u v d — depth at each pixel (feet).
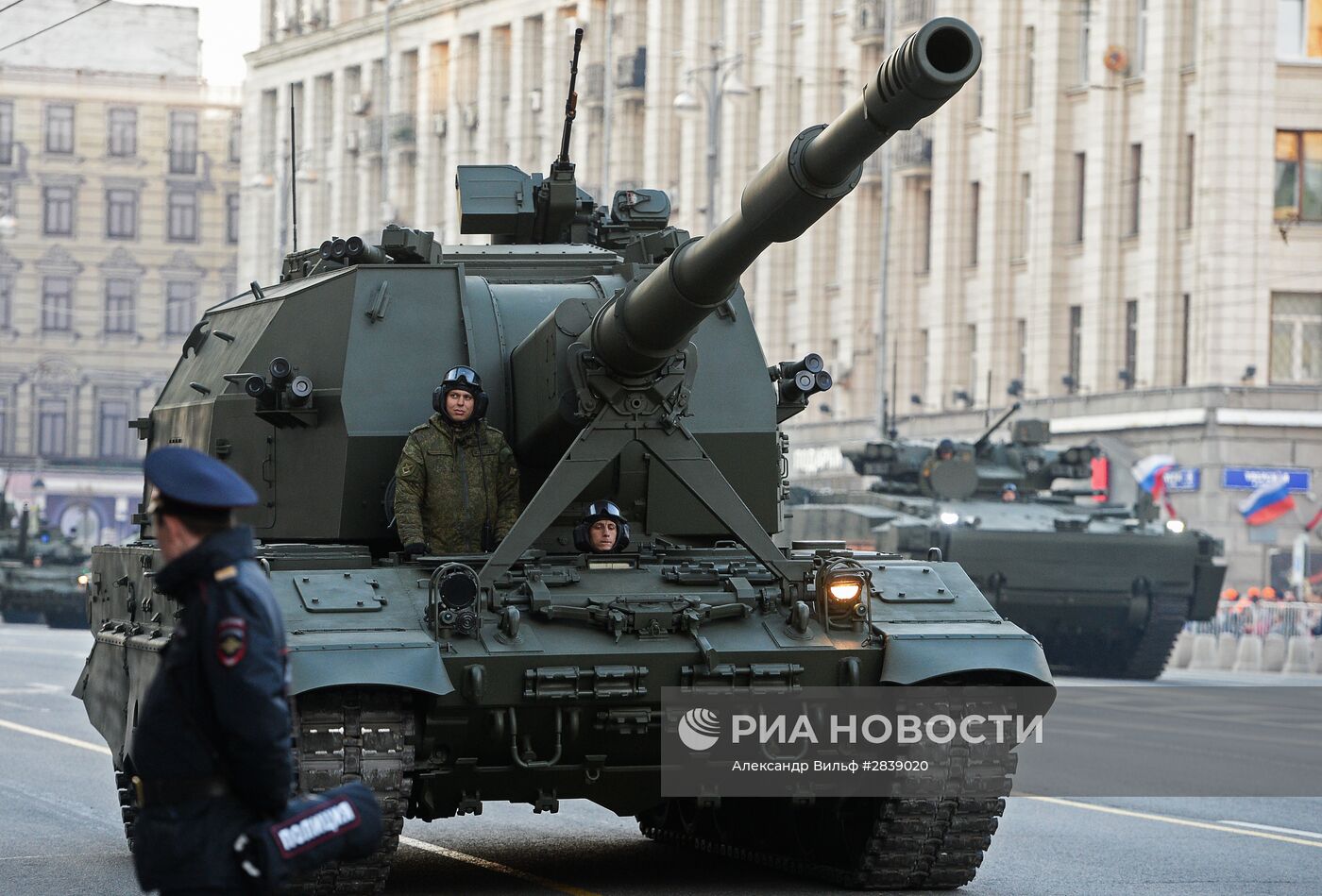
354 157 333.62
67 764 80.53
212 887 25.64
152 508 26.48
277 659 26.07
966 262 232.32
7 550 216.33
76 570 213.87
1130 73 207.72
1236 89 192.65
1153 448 198.49
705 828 57.52
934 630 48.80
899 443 141.49
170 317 407.44
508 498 51.88
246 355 56.44
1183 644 157.89
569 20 285.02
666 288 43.45
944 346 232.73
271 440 55.01
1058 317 215.92
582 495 53.31
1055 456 142.72
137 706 51.78
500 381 54.44
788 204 39.22
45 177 402.52
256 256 356.38
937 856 49.70
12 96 401.29
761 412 56.03
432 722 45.42
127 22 416.26
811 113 247.29
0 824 63.36
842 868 51.21
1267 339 193.67
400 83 321.52
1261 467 191.62
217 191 408.67
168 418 62.08
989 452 142.00
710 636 47.65
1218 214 193.06
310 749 44.06
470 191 65.57
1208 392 191.62
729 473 55.72
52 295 403.75
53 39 412.16
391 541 53.42
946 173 232.53
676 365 48.01
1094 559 129.18
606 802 49.80
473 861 55.31
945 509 134.41
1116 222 207.82
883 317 211.20
